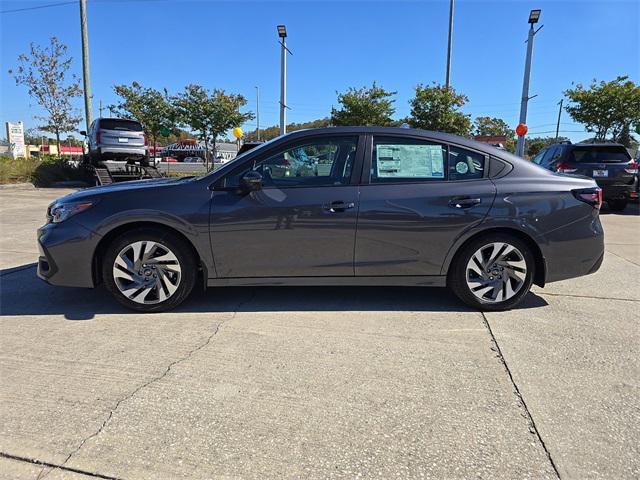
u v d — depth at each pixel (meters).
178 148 59.88
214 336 3.67
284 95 18.47
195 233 3.98
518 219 4.06
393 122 24.00
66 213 4.04
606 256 6.67
